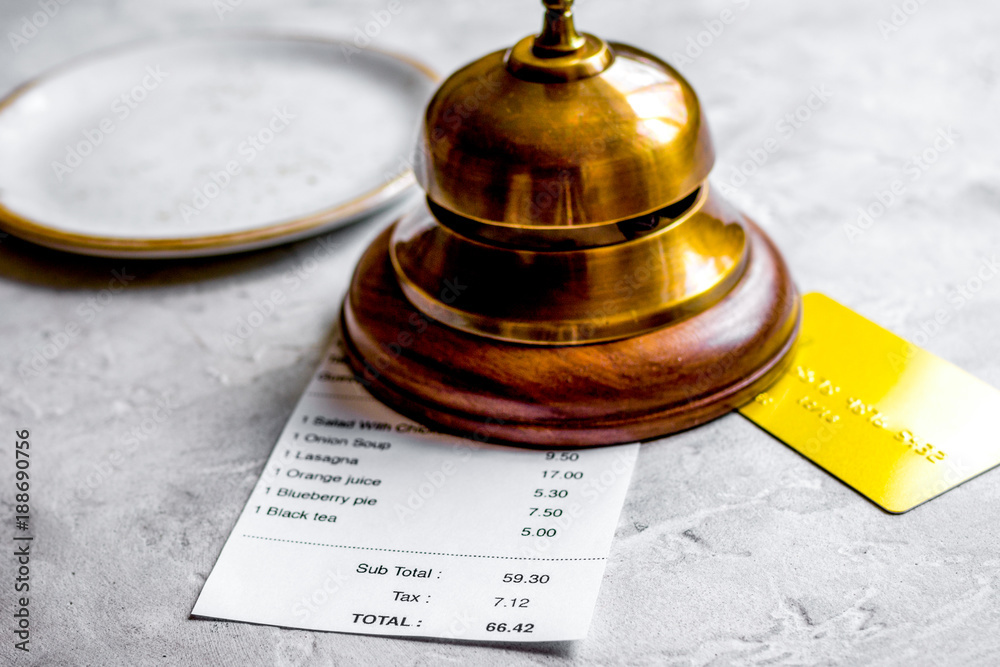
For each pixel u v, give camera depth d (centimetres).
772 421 43
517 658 33
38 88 71
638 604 35
